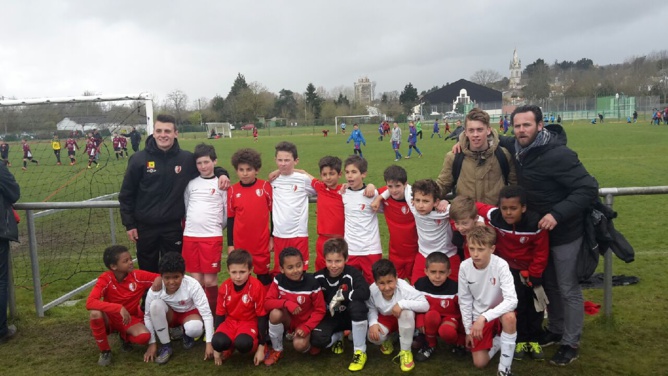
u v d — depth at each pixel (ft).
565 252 11.80
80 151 25.44
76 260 23.36
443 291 12.49
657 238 22.47
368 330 12.53
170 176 13.97
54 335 14.39
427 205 12.48
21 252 25.12
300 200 14.32
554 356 11.90
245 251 12.44
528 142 11.60
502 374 11.12
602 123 153.89
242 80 270.67
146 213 13.96
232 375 11.80
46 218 33.19
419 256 13.43
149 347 12.81
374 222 14.08
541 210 11.84
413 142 67.67
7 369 12.33
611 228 11.84
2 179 14.06
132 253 23.91
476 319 11.74
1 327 13.88
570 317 11.84
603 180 40.27
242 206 13.88
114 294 13.08
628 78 221.46
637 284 16.85
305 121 217.77
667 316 14.14
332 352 12.90
